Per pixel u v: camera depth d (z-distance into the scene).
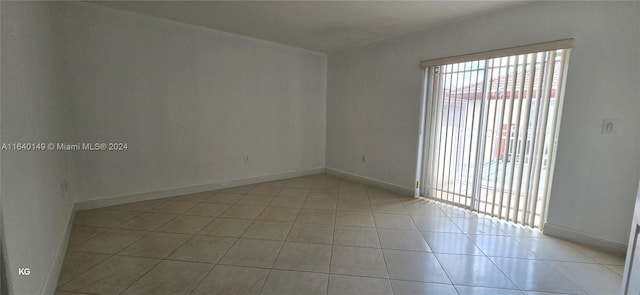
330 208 3.20
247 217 2.89
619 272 1.94
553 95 2.41
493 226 2.69
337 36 3.68
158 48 3.17
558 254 2.17
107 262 1.99
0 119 1.09
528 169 2.59
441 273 1.93
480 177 2.98
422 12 2.75
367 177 4.23
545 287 1.78
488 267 2.00
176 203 3.26
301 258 2.10
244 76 3.90
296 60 4.42
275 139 4.35
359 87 4.23
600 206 2.22
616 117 2.10
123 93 3.01
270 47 4.10
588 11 2.16
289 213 3.03
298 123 4.59
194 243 2.30
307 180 4.47
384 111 3.88
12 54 1.30
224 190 3.83
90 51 2.78
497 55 2.67
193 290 1.71
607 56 2.10
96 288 1.70
